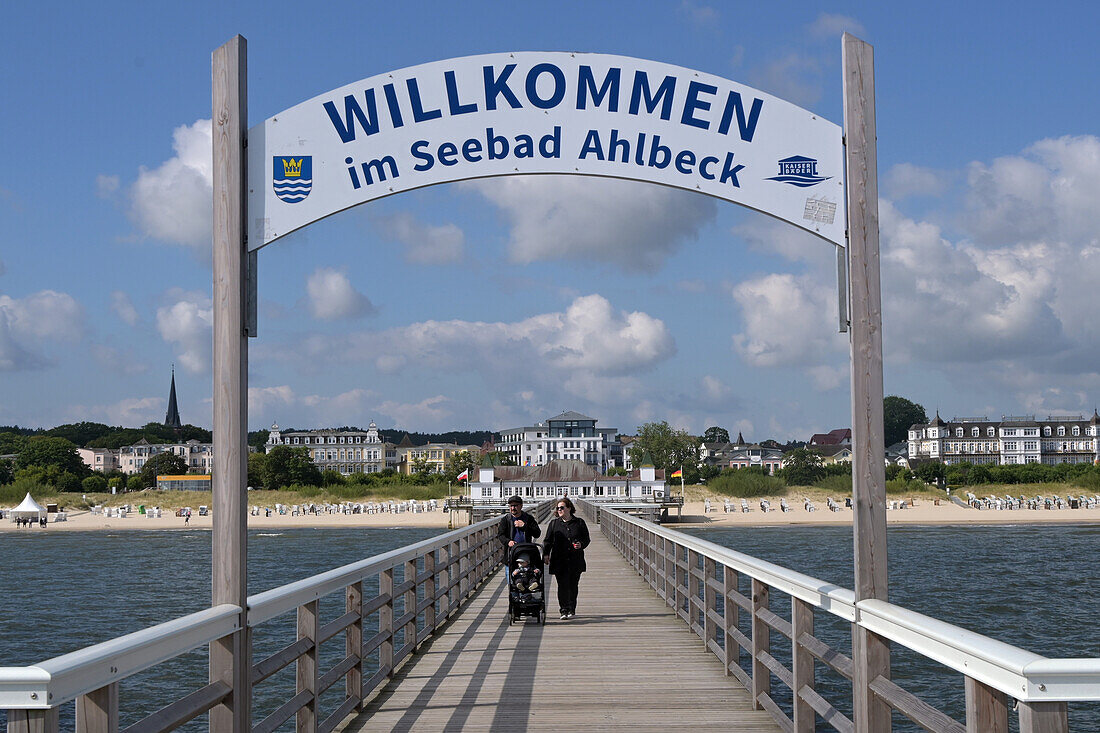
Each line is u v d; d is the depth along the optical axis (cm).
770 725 705
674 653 1030
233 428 491
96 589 3716
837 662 534
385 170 544
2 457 16550
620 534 2605
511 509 1323
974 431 16088
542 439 16462
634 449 14362
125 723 1457
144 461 18975
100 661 325
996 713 335
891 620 418
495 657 1006
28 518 8725
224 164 512
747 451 19125
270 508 10194
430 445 19425
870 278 516
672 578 1439
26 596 3478
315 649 618
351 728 703
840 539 6400
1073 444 15762
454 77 551
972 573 3941
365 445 18312
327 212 535
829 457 18712
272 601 517
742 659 1004
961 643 338
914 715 399
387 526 8725
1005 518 8656
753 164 545
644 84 552
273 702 1535
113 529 8519
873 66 525
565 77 553
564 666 953
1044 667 291
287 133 536
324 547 6078
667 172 550
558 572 1311
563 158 553
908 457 17200
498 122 552
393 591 904
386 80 546
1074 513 9106
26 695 296
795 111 543
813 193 540
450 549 1381
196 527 8631
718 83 549
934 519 8588
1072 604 2948
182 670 1847
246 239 525
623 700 793
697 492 10388
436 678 891
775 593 2803
